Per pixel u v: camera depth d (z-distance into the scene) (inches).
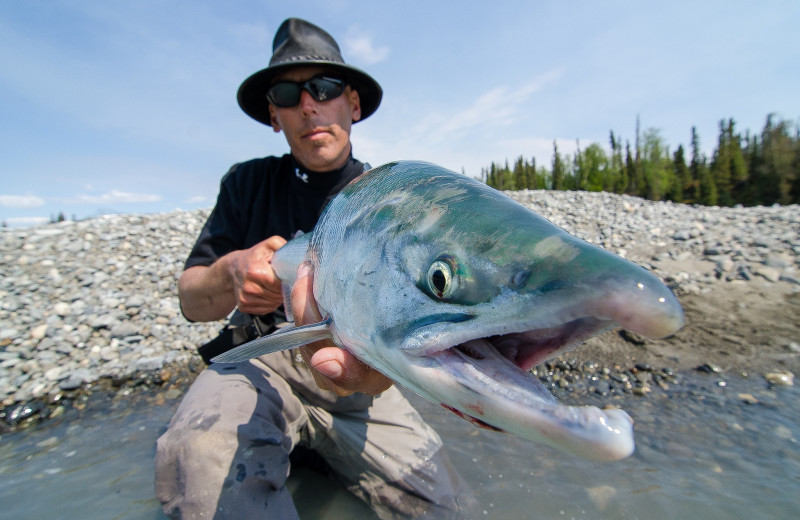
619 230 379.2
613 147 2458.2
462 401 45.3
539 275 42.7
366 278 59.1
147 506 114.3
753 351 186.4
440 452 124.1
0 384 195.5
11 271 325.7
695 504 105.5
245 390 106.2
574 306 39.7
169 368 211.9
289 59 118.4
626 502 107.7
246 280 91.5
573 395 169.2
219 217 135.0
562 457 128.9
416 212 56.6
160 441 93.9
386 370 57.1
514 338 50.4
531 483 117.4
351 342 61.9
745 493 108.1
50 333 240.5
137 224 457.1
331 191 130.3
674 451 127.2
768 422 138.7
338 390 75.2
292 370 116.0
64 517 111.7
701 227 365.4
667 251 314.5
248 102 145.3
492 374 45.5
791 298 226.1
